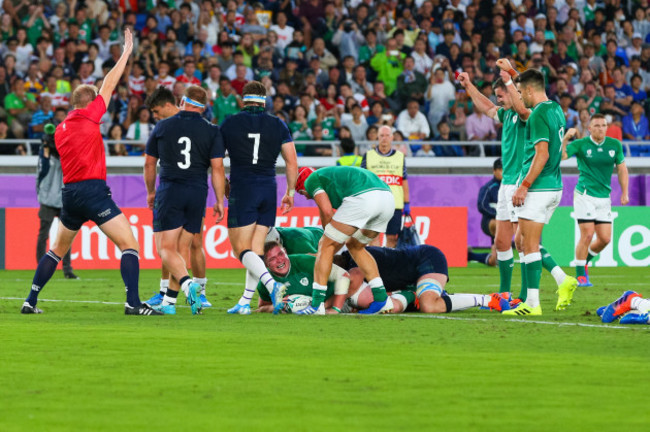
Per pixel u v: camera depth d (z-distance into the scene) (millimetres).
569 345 24156
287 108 80438
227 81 78500
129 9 85938
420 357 21875
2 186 72625
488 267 67812
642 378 19031
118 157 74188
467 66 89250
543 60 91625
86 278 56531
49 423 14812
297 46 86375
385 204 31875
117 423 14805
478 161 80500
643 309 29391
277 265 33031
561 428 14555
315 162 76062
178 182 33062
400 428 14508
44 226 56844
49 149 56375
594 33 98625
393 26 93125
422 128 82750
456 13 94000
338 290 32969
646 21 102812
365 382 18531
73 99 32688
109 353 22531
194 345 23969
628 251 70062
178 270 33094
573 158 83375
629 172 82375
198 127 33156
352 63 86188
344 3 93375
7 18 80938
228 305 38125
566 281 35219
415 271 34312
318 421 14969
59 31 81688
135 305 32719
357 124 81312
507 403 16484
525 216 33594
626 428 14555
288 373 19594
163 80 79062
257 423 14812
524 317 32312
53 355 22188
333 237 31844
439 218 68125
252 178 32812
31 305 33469
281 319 30781
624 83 96500
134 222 65312
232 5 86875
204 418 15180
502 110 37438
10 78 77875
